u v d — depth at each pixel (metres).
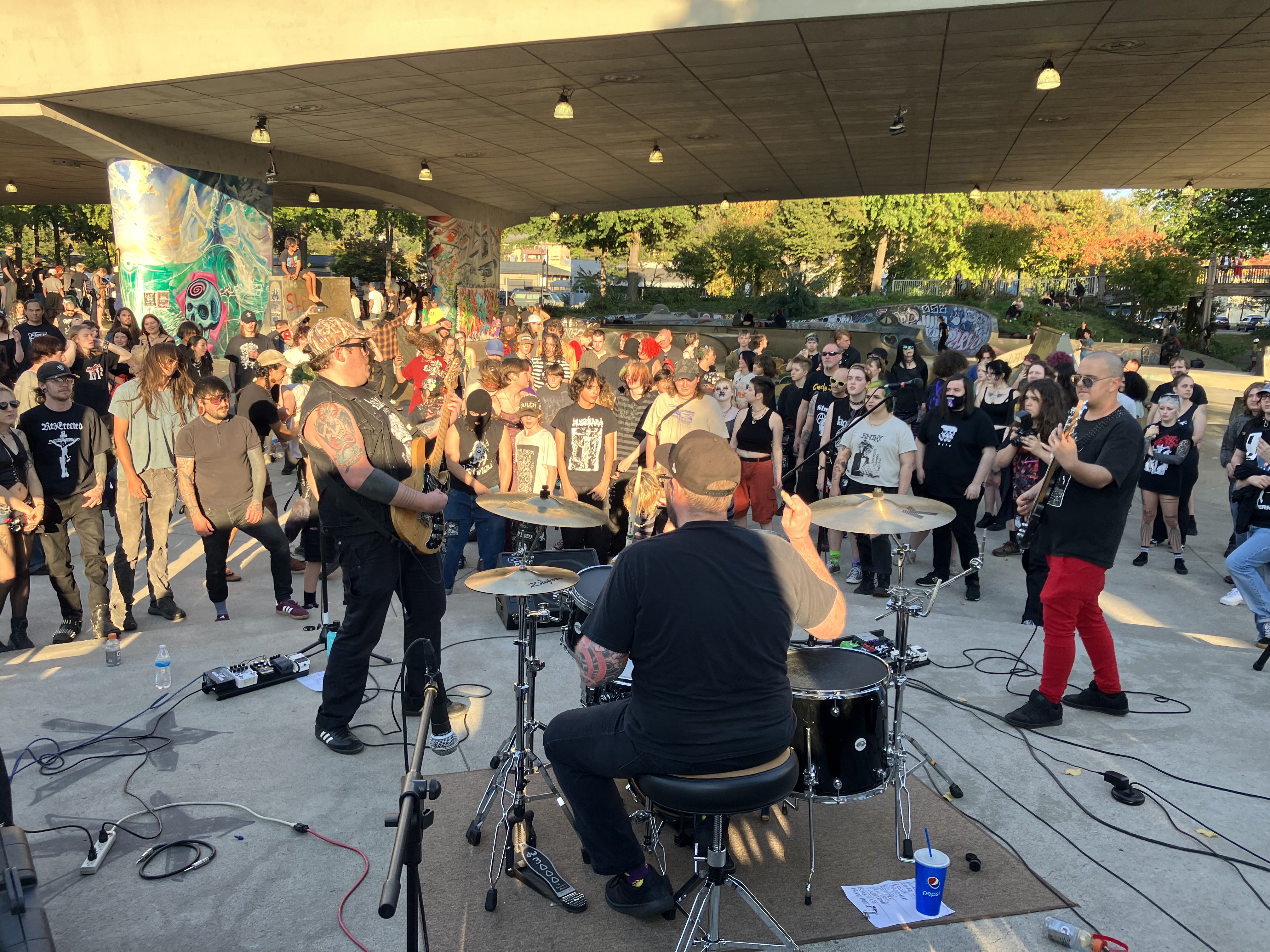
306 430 3.78
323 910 3.03
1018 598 6.96
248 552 8.32
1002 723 4.46
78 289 25.06
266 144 15.34
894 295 40.12
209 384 5.79
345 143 16.47
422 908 2.37
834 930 2.94
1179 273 38.94
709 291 45.00
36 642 5.90
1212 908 3.09
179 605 6.75
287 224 41.12
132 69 11.52
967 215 39.69
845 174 20.67
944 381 6.84
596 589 3.70
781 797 2.57
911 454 6.46
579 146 17.05
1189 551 8.67
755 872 3.28
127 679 4.91
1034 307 38.69
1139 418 9.82
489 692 4.75
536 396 6.60
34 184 25.88
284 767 3.97
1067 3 8.71
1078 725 4.44
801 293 35.53
